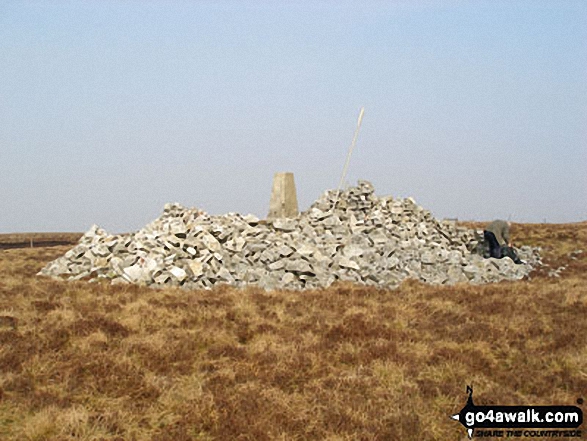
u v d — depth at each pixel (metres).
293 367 10.66
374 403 9.30
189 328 12.60
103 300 14.23
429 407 9.31
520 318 13.48
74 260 18.67
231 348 11.48
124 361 10.51
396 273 18.45
